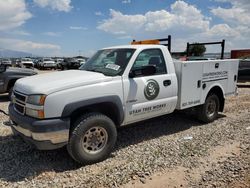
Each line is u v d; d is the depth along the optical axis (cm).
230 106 823
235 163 392
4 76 878
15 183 339
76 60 3612
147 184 335
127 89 427
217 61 605
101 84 397
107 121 399
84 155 381
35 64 4575
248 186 324
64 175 361
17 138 502
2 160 407
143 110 455
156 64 484
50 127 347
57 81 378
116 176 355
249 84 1416
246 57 1834
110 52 492
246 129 569
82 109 390
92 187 329
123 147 466
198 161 402
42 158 416
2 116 675
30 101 361
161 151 444
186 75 522
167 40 672
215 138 509
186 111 626
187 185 331
